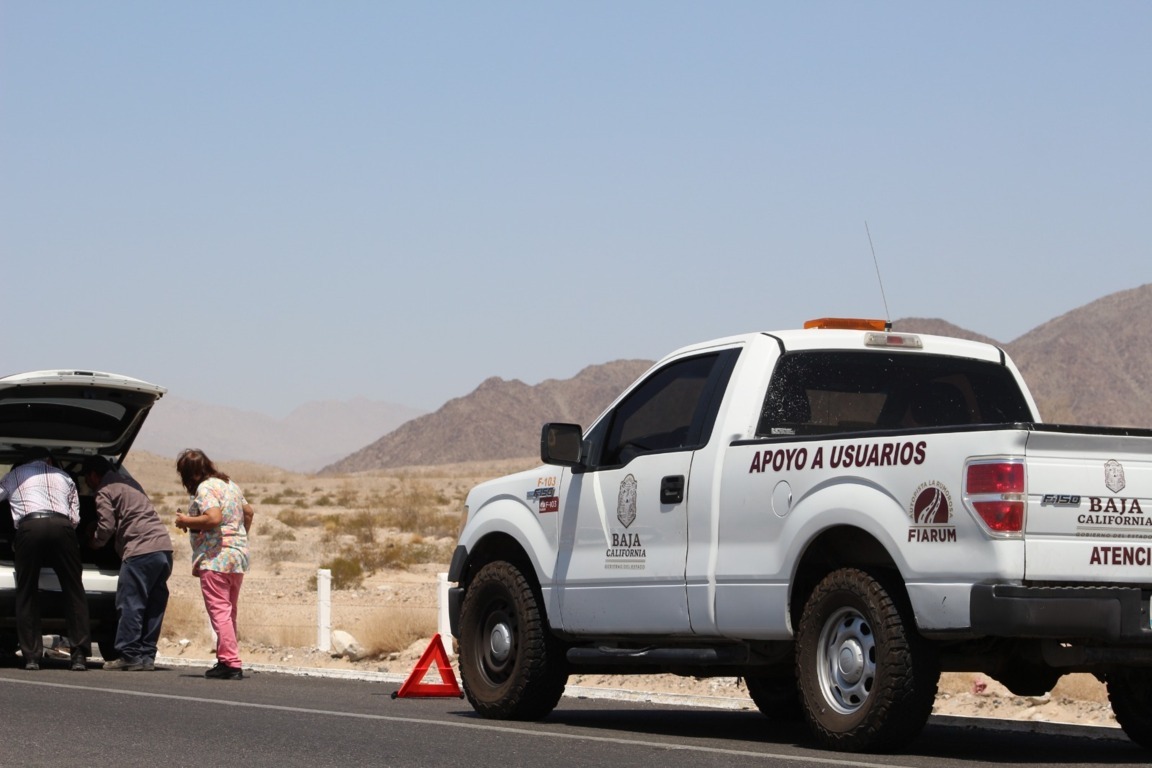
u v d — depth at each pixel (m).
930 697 11.88
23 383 20.23
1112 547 11.52
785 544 12.78
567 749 12.65
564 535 15.17
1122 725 13.66
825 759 11.78
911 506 11.80
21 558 20.45
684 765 11.56
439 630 24.47
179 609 30.59
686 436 14.27
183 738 13.31
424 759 12.00
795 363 13.96
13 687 18.02
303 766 11.62
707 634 13.61
